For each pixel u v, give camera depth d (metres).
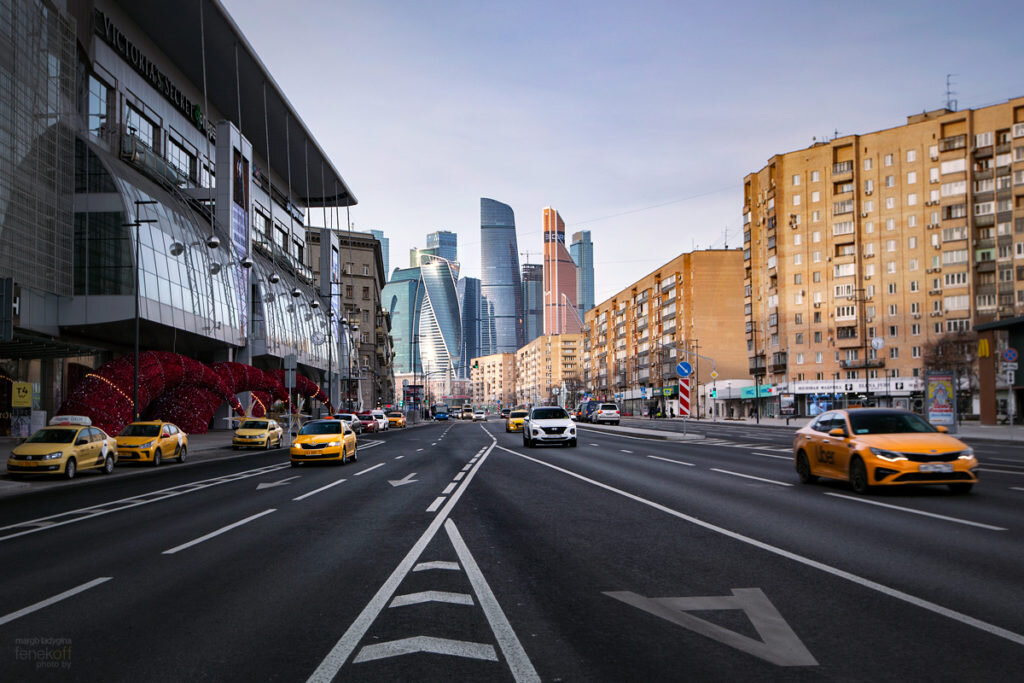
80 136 37.22
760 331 91.38
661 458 23.05
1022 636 4.77
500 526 9.90
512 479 16.77
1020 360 48.09
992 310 72.62
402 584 6.61
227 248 50.03
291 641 4.98
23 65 32.50
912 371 76.62
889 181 79.12
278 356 59.22
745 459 22.41
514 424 55.28
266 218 66.81
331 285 80.69
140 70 48.28
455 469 20.12
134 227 37.28
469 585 6.52
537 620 5.38
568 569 7.09
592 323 172.12
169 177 47.50
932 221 76.31
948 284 75.06
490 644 4.85
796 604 5.64
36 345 29.28
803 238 84.25
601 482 15.63
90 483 19.70
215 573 7.27
